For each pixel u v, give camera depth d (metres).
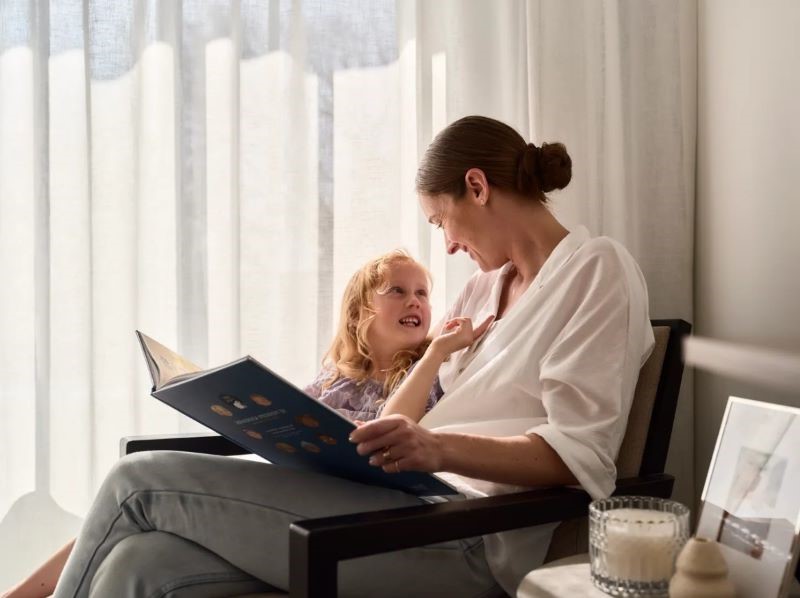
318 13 1.85
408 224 1.88
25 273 1.76
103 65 1.76
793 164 1.53
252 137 1.82
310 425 1.12
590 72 1.79
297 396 1.05
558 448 1.21
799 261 1.52
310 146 1.85
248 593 1.23
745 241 1.67
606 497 1.21
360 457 1.17
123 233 1.77
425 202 1.53
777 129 1.58
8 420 1.75
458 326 1.58
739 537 1.08
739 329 1.68
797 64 1.52
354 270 1.86
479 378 1.41
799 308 1.51
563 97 1.79
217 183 1.81
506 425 1.35
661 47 1.80
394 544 1.04
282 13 1.83
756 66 1.63
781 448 1.08
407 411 1.49
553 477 1.23
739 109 1.69
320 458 1.24
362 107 1.86
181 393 1.18
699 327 1.82
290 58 1.83
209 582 1.21
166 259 1.81
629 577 1.01
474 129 1.48
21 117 1.76
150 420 1.79
